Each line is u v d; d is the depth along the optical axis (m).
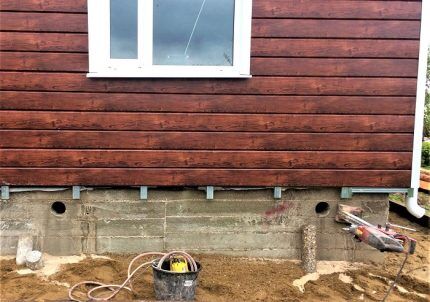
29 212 4.75
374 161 4.82
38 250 4.79
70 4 4.50
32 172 4.65
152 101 4.65
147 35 4.60
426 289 4.43
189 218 4.88
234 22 4.67
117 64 4.65
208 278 4.39
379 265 5.00
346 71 4.70
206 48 4.75
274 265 4.79
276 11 4.61
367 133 4.79
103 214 4.81
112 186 4.75
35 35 4.51
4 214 4.73
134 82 4.62
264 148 4.75
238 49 4.68
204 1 4.70
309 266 4.67
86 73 4.58
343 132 4.77
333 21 4.65
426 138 18.61
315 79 4.70
